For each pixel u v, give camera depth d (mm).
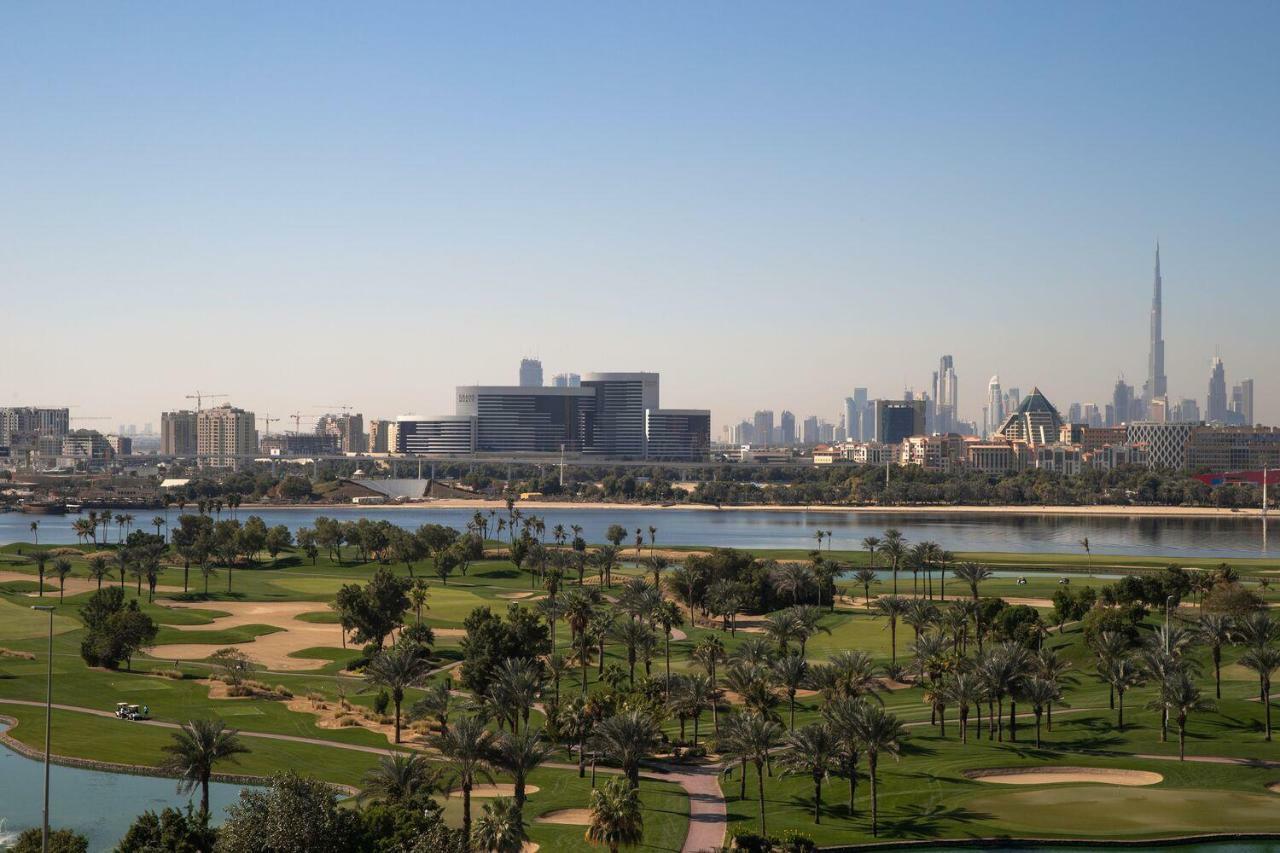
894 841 102562
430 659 181000
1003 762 125062
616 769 125625
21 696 151750
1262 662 140125
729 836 101375
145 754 124312
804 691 163250
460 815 105000
